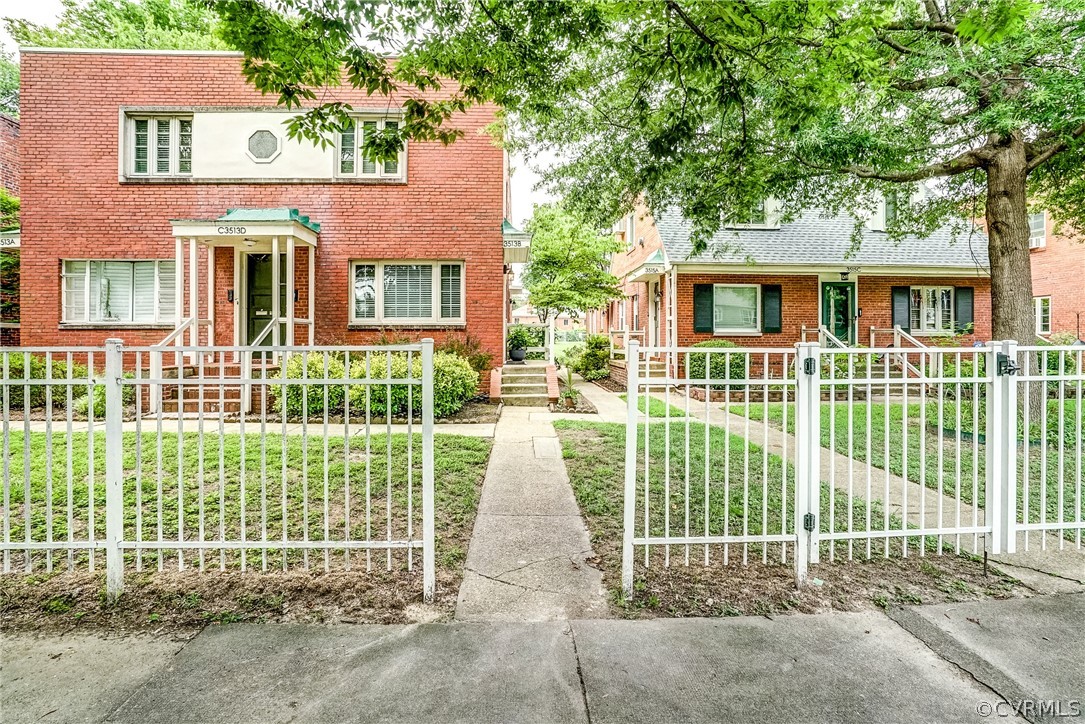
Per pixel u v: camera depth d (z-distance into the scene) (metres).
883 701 2.29
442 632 2.78
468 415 8.85
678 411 9.68
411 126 4.82
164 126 10.47
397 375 8.41
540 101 5.07
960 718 2.19
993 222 7.77
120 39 17.17
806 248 14.09
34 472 5.23
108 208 10.26
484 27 4.09
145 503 4.46
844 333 14.39
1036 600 3.09
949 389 10.66
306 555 3.35
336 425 7.91
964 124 7.25
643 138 7.41
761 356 13.95
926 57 6.22
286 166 10.42
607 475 5.49
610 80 6.82
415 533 3.98
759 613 2.97
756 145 6.78
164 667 2.48
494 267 10.70
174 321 10.45
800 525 3.24
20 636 2.70
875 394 11.69
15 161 14.49
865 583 3.28
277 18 3.87
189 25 18.20
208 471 5.33
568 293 16.44
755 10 3.50
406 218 10.59
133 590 3.12
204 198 10.37
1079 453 3.64
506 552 3.71
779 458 6.23
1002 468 3.54
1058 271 16.44
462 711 2.22
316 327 10.48
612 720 2.17
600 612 2.98
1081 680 2.41
